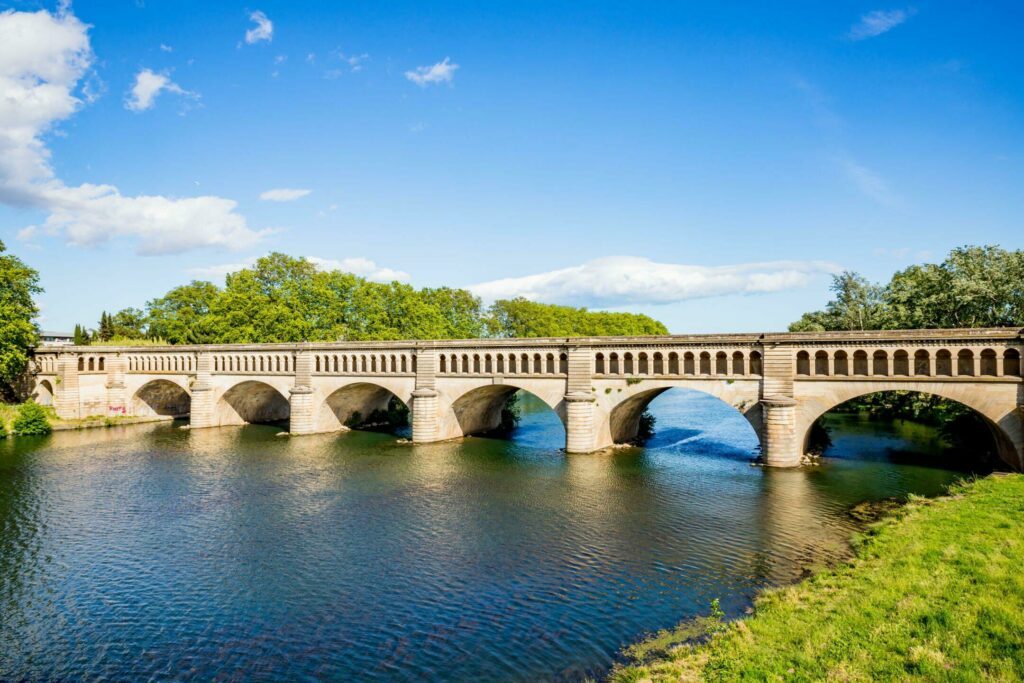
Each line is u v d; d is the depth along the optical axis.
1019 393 45.12
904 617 23.27
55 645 26.73
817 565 31.81
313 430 78.94
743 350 55.25
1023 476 43.47
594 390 62.59
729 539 36.56
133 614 29.44
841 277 91.75
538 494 47.88
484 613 28.33
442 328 112.31
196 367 88.38
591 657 24.12
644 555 34.66
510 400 89.38
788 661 21.39
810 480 48.91
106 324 137.00
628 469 55.47
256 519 43.44
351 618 28.36
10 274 85.62
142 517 44.38
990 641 20.89
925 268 74.44
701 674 21.50
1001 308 64.81
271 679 23.69
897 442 63.97
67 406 88.38
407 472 56.41
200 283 119.06
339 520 42.72
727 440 70.19
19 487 53.16
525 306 138.00
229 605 30.09
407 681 23.11
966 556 28.56
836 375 51.50
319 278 107.56
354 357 76.81
